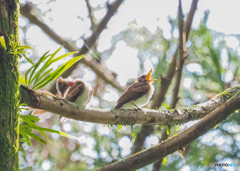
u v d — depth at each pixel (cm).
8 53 331
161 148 552
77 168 1001
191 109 600
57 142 1085
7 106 314
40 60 423
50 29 972
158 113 563
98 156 997
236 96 555
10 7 349
